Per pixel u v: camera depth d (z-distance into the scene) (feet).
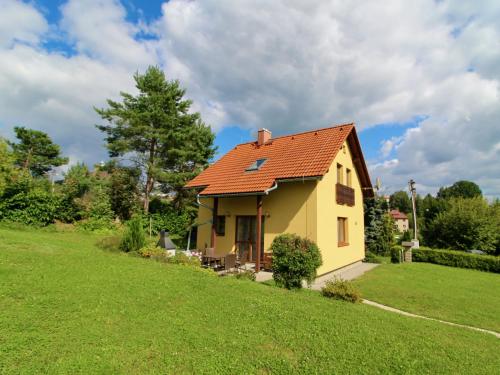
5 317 14.56
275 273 28.89
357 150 53.42
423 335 17.81
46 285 19.42
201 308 18.62
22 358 11.53
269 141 55.77
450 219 70.18
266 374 12.23
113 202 76.84
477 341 18.21
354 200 53.36
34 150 116.57
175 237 75.87
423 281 38.83
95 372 11.11
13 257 25.27
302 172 39.27
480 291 34.37
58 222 64.95
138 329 14.98
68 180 74.23
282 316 18.33
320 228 39.83
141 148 77.41
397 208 264.31
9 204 58.70
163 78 78.07
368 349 14.89
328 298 24.86
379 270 46.83
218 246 49.21
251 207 45.80
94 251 34.86
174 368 11.98
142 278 23.45
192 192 80.59
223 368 12.25
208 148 87.51
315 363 13.24
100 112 71.67
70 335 13.65
